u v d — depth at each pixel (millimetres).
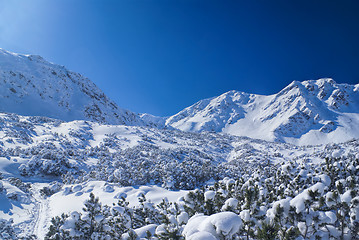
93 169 59188
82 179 48031
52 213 25297
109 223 11094
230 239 4223
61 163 61344
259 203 5234
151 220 11258
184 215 6523
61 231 11266
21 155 60156
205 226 4371
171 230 5836
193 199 7141
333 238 4660
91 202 11102
